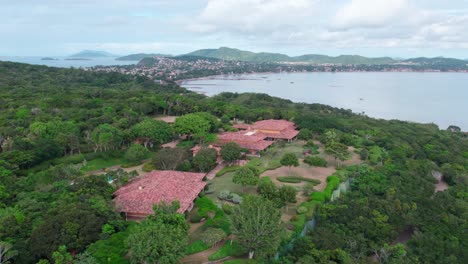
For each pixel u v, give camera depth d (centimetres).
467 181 8506
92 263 3603
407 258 5228
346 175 7638
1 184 5578
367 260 5225
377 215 6094
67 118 10119
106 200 5125
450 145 11738
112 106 11856
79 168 6619
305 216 5616
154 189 5666
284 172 7938
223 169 7819
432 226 6228
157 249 3741
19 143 7419
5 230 4181
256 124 11531
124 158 8319
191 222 5297
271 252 4472
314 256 4800
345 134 10981
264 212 4609
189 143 9538
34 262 3872
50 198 5256
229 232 4969
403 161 9300
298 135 10850
